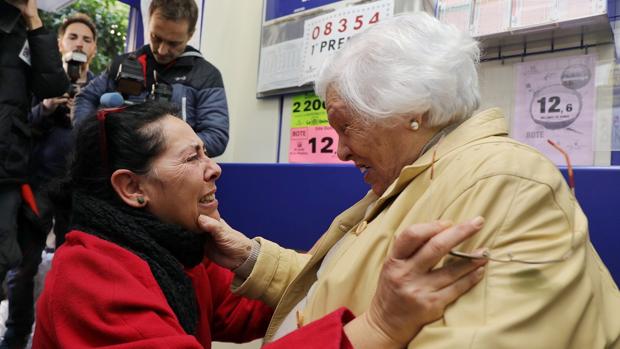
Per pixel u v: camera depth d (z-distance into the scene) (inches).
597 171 43.7
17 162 67.2
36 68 69.4
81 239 33.8
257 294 42.5
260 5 91.0
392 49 31.4
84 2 107.3
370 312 27.0
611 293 29.4
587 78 53.8
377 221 33.0
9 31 64.6
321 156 78.3
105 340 29.3
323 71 34.6
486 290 24.2
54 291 30.6
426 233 24.4
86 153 36.6
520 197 25.6
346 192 62.0
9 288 81.7
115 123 36.2
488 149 28.9
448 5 59.0
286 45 84.4
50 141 82.0
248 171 72.4
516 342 22.7
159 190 36.2
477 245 25.1
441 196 28.5
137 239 34.6
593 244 43.6
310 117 80.5
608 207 43.0
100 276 30.9
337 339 26.1
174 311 34.1
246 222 72.2
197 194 37.4
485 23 56.1
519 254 24.3
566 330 23.7
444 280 24.9
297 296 39.4
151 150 35.8
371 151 34.2
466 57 32.2
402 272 25.0
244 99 92.5
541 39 56.9
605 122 52.6
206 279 44.1
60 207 40.4
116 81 70.1
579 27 53.1
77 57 85.7
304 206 65.9
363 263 31.3
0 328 90.4
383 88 31.1
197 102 77.9
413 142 33.2
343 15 75.8
